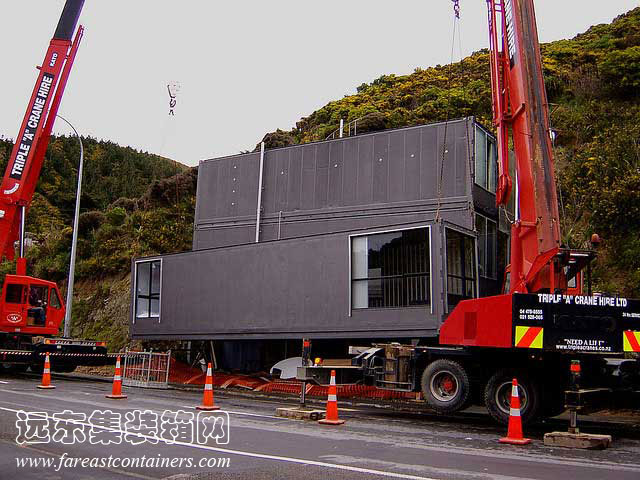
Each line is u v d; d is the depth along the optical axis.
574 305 10.62
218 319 20.27
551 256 11.04
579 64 36.53
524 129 11.80
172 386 19.58
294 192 22.83
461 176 19.08
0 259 19.17
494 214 20.09
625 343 10.59
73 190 66.38
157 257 22.50
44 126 19.77
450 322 12.22
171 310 21.66
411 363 13.06
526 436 10.48
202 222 25.06
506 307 10.95
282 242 19.08
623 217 20.58
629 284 19.02
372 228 17.09
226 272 20.38
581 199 22.59
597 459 8.16
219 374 21.47
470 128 19.22
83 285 35.19
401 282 16.42
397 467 7.26
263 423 11.10
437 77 46.62
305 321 18.11
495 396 11.39
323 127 43.56
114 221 38.75
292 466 7.25
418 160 20.08
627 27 39.03
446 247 16.14
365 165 21.27
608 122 27.12
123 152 88.00
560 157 26.16
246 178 24.25
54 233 43.16
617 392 11.04
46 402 13.12
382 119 37.78
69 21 20.09
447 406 12.16
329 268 17.86
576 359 10.41
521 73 11.91
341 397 16.97
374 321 16.66
